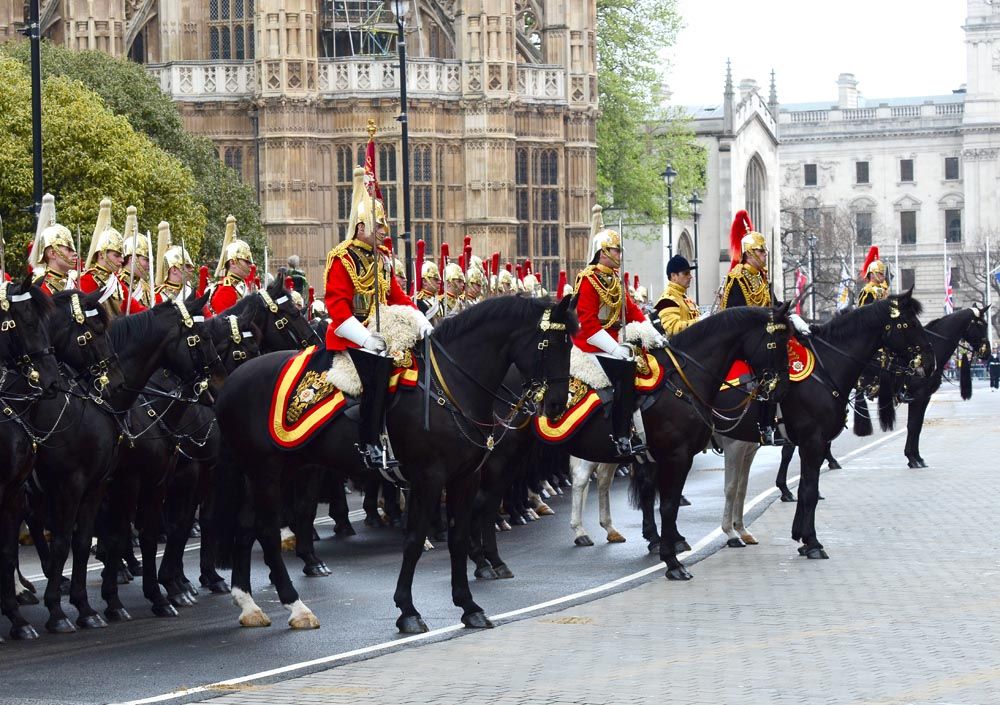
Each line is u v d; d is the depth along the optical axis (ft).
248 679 45.29
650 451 64.08
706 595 59.62
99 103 177.99
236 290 73.77
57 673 46.75
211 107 251.19
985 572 63.41
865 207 587.27
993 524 78.59
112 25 250.16
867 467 113.70
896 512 85.05
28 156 165.68
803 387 69.46
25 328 51.31
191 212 184.24
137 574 69.10
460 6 257.55
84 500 55.01
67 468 53.36
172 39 255.91
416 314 51.72
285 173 248.52
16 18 256.32
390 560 72.64
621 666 46.55
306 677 45.62
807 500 69.56
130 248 69.00
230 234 74.79
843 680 43.88
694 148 334.85
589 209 275.80
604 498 77.30
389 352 51.31
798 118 595.47
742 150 416.05
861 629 51.70
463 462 51.96
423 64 253.65
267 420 53.06
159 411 57.26
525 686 43.96
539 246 269.44
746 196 423.23
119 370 53.78
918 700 41.24
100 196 169.37
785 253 415.44
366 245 52.39
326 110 252.62
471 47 256.93
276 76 247.91
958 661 46.21
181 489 60.44
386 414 51.75
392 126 250.57
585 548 75.15
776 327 63.52
